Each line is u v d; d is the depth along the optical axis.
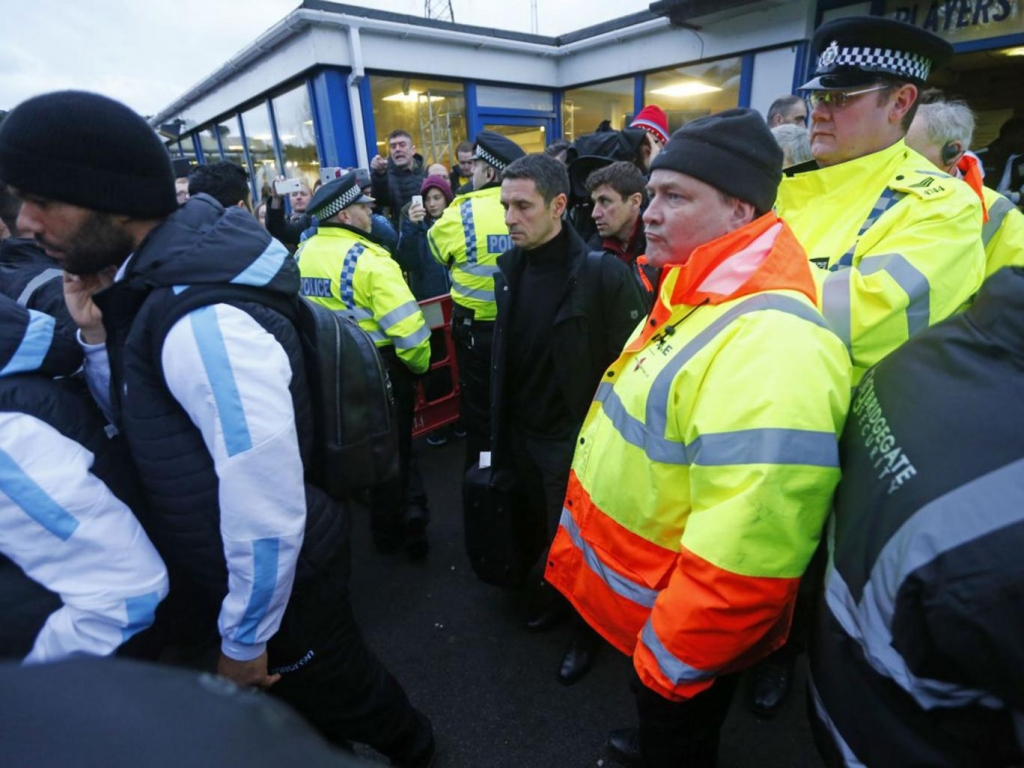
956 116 1.70
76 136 0.76
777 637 1.09
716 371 0.88
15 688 0.31
